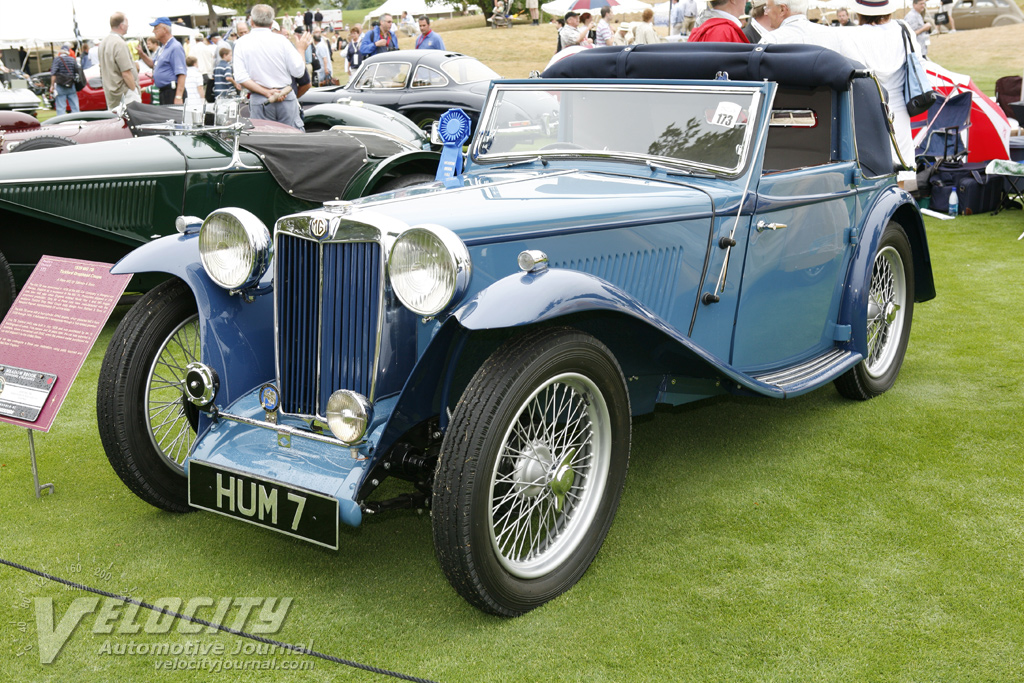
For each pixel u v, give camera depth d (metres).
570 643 2.31
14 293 4.87
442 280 2.24
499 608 2.36
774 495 3.14
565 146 3.57
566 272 2.39
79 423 3.93
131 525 2.97
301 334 2.55
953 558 2.68
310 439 2.52
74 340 3.04
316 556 2.78
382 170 5.55
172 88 10.02
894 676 2.15
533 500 2.61
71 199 4.73
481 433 2.22
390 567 2.71
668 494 3.16
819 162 3.88
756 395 3.15
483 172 3.55
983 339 4.93
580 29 16.28
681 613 2.43
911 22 11.02
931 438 3.62
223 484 2.53
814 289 3.65
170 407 3.22
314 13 23.31
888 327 4.26
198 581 2.63
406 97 11.62
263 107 7.45
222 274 2.67
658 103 3.36
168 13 16.97
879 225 3.86
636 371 2.90
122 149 4.95
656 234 2.93
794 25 6.51
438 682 2.16
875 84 3.79
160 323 2.88
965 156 8.71
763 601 2.47
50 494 3.21
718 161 3.22
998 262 6.63
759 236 3.27
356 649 2.30
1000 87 11.12
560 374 2.37
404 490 3.30
